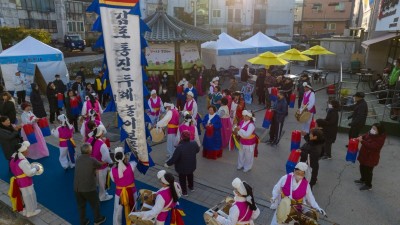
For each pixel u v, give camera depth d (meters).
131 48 6.18
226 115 9.80
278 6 49.41
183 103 13.54
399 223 6.14
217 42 20.09
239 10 47.59
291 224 4.74
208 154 9.23
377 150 6.97
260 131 11.77
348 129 11.30
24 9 40.19
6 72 15.91
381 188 7.49
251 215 4.54
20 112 13.84
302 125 12.27
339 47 27.03
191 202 6.92
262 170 8.51
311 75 21.81
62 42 44.19
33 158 9.05
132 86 6.36
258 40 21.48
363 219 6.26
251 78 19.16
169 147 9.08
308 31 56.25
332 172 8.32
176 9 45.44
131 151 6.68
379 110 12.30
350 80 19.44
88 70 25.11
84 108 10.34
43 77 16.38
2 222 6.30
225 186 7.63
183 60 16.92
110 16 5.91
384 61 19.16
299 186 4.92
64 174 8.19
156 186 7.63
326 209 6.61
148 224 4.83
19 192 6.23
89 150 5.70
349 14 52.12
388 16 14.50
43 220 6.27
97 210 5.95
